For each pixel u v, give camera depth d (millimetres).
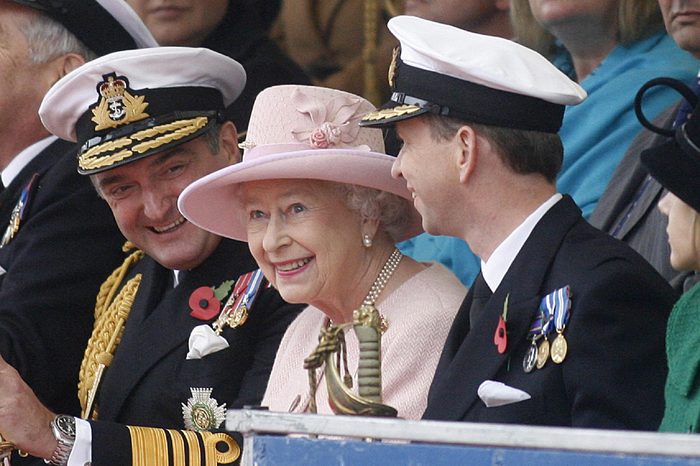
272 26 26219
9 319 19016
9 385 16234
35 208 19781
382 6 26609
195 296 17344
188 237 17438
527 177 13227
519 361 12742
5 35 19750
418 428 9836
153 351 17328
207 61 17688
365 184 15047
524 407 12398
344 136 15438
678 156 11828
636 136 17859
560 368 12398
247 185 15344
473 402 12820
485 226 13359
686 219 11828
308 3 27062
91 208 19547
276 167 14938
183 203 16188
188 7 23062
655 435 9055
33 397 16281
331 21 26734
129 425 17344
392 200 15250
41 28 19797
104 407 17703
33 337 18953
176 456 16109
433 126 13305
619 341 12273
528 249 13055
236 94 18406
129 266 19156
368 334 11758
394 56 13742
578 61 19969
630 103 18859
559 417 12328
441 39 13430
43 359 19000
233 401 16766
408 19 13969
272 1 24469
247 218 15523
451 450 9883
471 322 13648
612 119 18922
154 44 20484
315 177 14969
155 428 16375
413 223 15438
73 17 19859
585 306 12375
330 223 15125
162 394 17078
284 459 10547
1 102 19891
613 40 19516
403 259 15430
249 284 17141
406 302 15047
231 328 16938
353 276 15242
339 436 10414
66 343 19172
